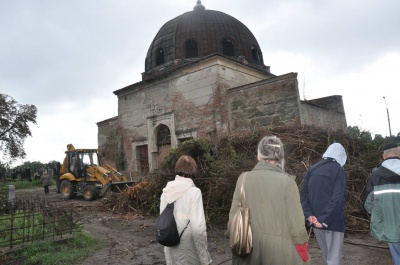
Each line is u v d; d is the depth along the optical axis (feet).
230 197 25.54
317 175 12.12
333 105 52.65
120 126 62.80
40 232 20.36
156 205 31.48
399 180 11.93
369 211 12.94
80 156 51.37
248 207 8.34
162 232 9.53
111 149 65.92
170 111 53.47
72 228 21.31
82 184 48.91
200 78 49.75
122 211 34.22
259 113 43.37
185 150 31.60
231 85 49.42
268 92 42.78
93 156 53.21
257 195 8.31
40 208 23.21
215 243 20.56
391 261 15.71
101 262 17.17
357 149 30.99
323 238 12.01
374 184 12.56
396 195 11.76
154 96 56.80
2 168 99.86
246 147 34.04
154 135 56.18
